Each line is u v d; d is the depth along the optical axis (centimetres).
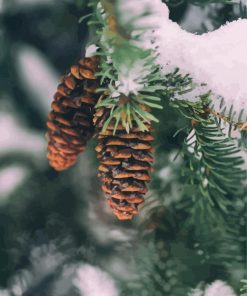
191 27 41
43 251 50
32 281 50
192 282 43
